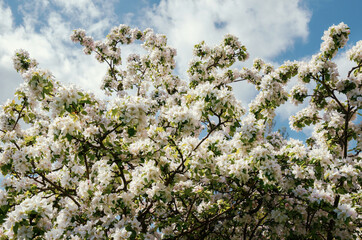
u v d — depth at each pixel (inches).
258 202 244.5
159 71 390.6
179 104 343.3
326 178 198.8
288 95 256.8
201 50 388.8
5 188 182.9
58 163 227.3
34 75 167.6
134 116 163.6
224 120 186.4
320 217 202.7
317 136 278.7
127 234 159.8
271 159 180.5
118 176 194.9
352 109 265.7
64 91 162.2
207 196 208.8
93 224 171.6
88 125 189.9
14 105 206.4
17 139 210.1
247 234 268.7
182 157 183.8
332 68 246.4
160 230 215.2
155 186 179.2
